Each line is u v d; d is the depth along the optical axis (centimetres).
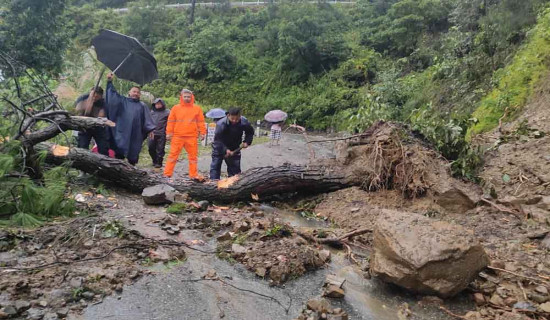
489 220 506
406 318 319
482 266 344
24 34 1186
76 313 288
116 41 660
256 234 441
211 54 2966
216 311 310
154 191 559
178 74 2938
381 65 2430
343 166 698
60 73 1357
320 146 1449
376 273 357
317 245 455
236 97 2791
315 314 308
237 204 620
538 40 995
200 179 630
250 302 326
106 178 609
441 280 334
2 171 437
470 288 356
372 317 319
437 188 572
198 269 372
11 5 1177
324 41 2641
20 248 369
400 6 2450
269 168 642
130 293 321
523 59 974
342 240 464
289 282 366
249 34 3306
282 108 2534
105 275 337
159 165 898
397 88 1709
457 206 555
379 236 366
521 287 353
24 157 494
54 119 585
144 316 295
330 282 354
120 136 685
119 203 549
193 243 426
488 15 1203
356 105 2253
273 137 1392
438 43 2156
